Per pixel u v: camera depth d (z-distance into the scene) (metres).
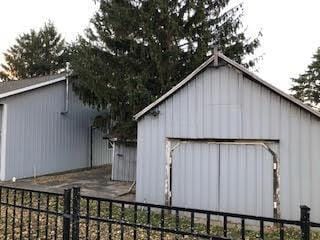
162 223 4.45
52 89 18.69
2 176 16.16
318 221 8.86
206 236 4.09
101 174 18.53
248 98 9.69
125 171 16.69
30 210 5.63
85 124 20.86
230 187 9.83
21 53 44.62
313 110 8.86
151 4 16.31
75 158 20.14
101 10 17.27
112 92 16.62
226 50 16.84
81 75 17.11
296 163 9.12
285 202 9.20
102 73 16.83
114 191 13.88
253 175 9.57
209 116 10.18
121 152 16.83
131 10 16.64
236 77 9.84
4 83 20.34
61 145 19.20
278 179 9.29
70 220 4.89
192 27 16.86
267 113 9.45
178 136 10.59
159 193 10.76
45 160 18.23
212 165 10.10
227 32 17.25
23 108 17.11
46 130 18.31
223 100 10.00
